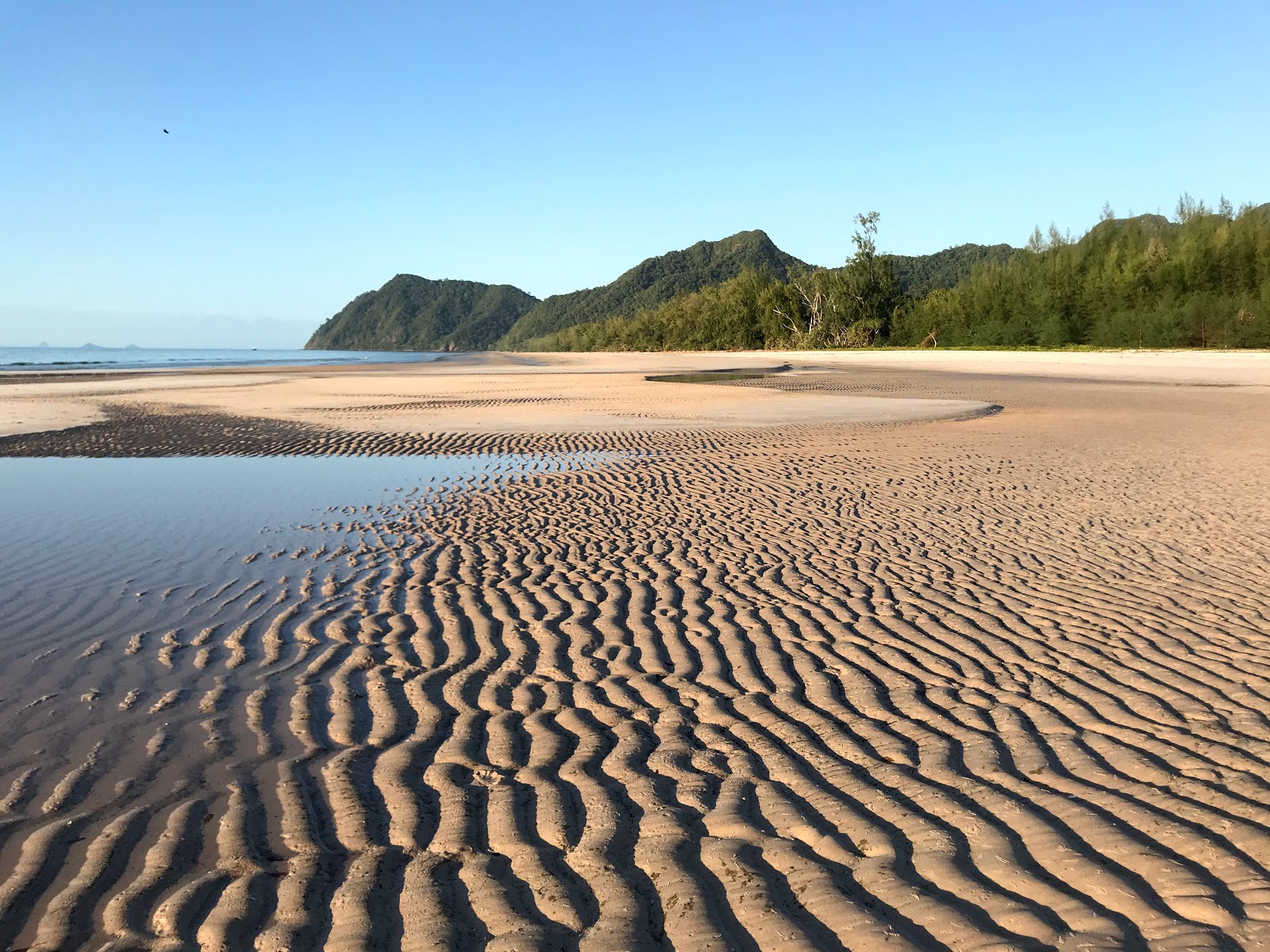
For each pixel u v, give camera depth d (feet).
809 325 266.36
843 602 17.53
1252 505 26.66
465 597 18.24
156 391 91.04
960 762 10.44
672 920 7.36
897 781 9.93
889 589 18.47
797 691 12.93
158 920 7.51
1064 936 6.99
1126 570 19.72
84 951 7.10
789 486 31.24
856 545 22.49
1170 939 6.90
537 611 17.20
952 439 43.68
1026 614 16.57
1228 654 14.16
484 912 7.54
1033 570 19.86
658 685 13.29
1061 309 172.76
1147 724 11.51
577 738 11.39
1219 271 148.77
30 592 18.70
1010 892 7.65
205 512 27.66
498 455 40.16
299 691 13.20
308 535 24.35
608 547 22.67
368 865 8.38
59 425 54.95
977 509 26.94
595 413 59.67
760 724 11.73
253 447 43.80
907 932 7.10
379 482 33.35
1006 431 46.70
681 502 28.66
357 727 11.86
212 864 8.45
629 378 105.60
